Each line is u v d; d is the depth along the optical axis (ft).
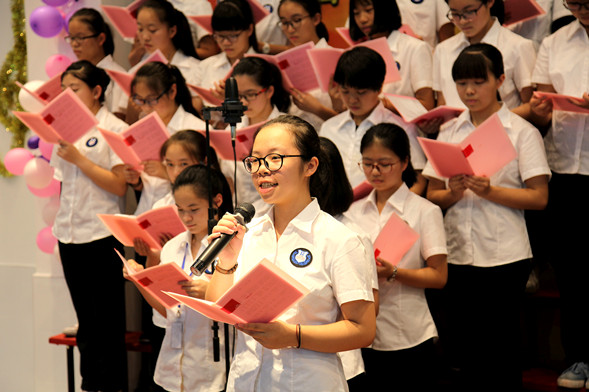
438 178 11.29
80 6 15.57
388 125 10.34
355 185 11.43
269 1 15.46
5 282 16.76
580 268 11.28
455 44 12.28
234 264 6.84
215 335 8.54
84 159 12.91
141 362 15.07
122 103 14.75
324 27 14.55
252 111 12.35
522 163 10.67
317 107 12.80
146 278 8.95
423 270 10.09
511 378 10.77
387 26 12.81
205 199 9.87
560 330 12.03
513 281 10.71
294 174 6.54
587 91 11.03
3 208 16.78
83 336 13.73
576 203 11.24
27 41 15.61
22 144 16.60
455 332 11.71
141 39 14.61
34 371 16.48
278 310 6.06
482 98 10.64
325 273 6.48
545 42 11.60
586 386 10.77
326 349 6.28
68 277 13.67
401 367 10.09
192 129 12.18
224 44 13.87
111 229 10.73
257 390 6.52
